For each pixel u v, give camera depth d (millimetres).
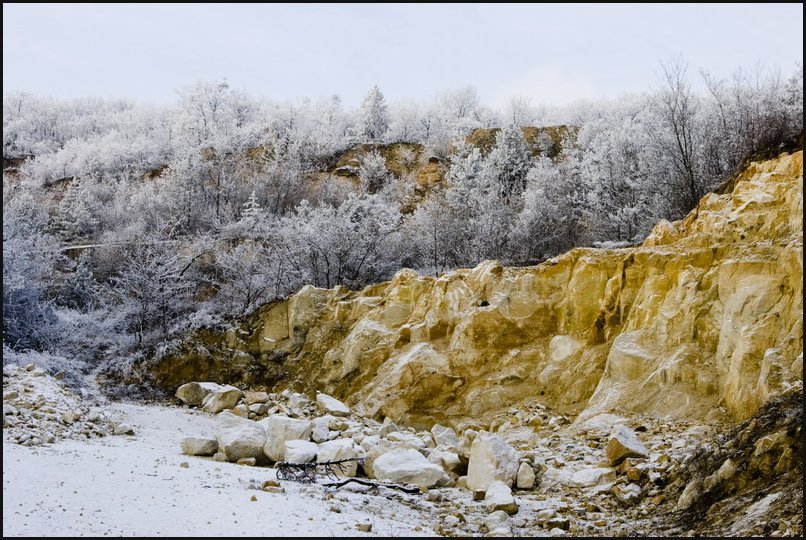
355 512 8531
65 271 33594
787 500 7098
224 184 43125
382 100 69625
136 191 50594
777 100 21359
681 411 12148
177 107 71500
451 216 30484
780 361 10531
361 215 32750
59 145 72688
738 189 15383
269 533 7027
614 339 14781
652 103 28219
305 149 54812
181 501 8172
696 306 13250
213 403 18297
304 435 12430
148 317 24016
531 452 11703
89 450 11305
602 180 28844
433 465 10984
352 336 19719
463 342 17188
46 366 18359
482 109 71938
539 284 17203
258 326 22062
